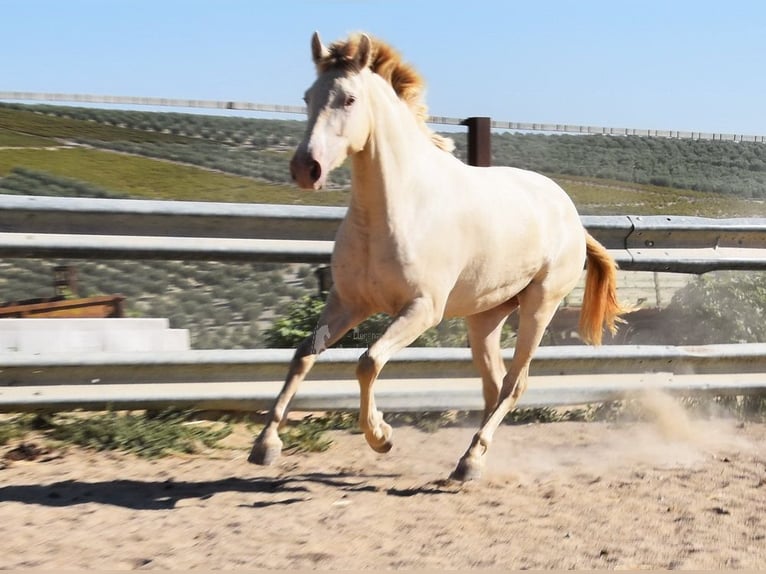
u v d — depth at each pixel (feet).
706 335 26.48
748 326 26.25
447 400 20.77
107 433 18.11
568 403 21.77
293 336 23.03
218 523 14.05
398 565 12.47
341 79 14.87
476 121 22.41
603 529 14.39
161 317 24.22
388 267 15.48
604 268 20.59
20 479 15.97
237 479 16.66
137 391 19.03
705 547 13.58
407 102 16.40
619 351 22.16
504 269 17.51
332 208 20.39
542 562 12.76
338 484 16.62
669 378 22.58
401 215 15.46
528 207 18.17
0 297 24.36
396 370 20.62
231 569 12.12
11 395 18.29
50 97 19.44
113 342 20.38
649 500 16.10
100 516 14.17
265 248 19.89
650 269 23.13
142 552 12.68
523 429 21.62
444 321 23.62
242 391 19.57
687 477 17.70
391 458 18.67
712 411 23.35
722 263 23.50
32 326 19.77
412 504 15.49
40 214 18.53
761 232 23.91
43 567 11.98
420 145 16.16
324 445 18.93
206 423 19.48
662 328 26.94
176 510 14.64
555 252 18.76
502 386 18.74
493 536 13.91
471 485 16.83
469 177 17.15
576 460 19.02
